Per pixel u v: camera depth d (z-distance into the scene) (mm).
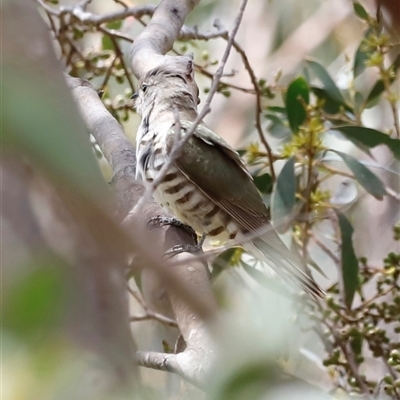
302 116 10148
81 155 2404
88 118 9398
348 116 11398
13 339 2303
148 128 9617
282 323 3352
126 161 8812
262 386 2633
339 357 8891
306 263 10055
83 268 2396
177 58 10195
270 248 9258
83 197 2328
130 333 2482
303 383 3045
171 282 2457
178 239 8797
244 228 9422
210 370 3057
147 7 11570
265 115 11430
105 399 2377
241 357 2678
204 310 2588
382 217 13383
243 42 17234
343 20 16609
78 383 2381
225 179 9344
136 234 2451
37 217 2406
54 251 2396
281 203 9383
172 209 9250
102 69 12258
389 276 9508
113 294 2434
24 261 2355
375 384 9438
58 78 2535
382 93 11852
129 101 11672
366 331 8891
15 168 2381
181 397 8094
